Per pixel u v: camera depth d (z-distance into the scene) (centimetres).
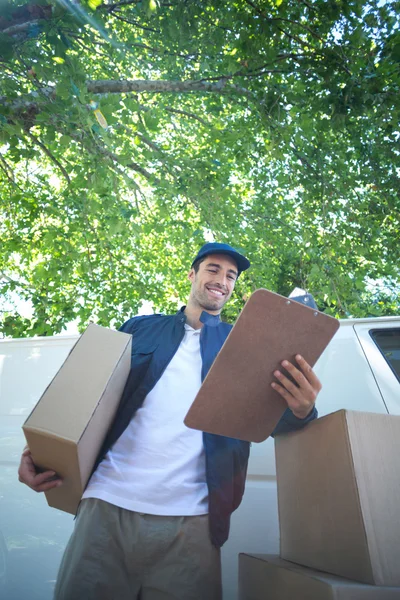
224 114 556
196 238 612
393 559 117
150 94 562
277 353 136
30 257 610
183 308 198
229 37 408
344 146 491
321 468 143
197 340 179
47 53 370
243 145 493
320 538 139
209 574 138
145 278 696
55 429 128
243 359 135
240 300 672
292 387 136
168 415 158
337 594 105
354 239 550
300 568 138
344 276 565
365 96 371
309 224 579
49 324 600
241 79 408
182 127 660
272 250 662
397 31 360
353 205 525
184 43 412
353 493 125
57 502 164
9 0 290
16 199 506
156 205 594
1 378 239
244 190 654
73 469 137
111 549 135
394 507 125
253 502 198
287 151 495
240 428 149
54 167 665
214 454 153
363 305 624
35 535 199
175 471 148
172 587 132
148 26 445
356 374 216
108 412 150
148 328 184
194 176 483
